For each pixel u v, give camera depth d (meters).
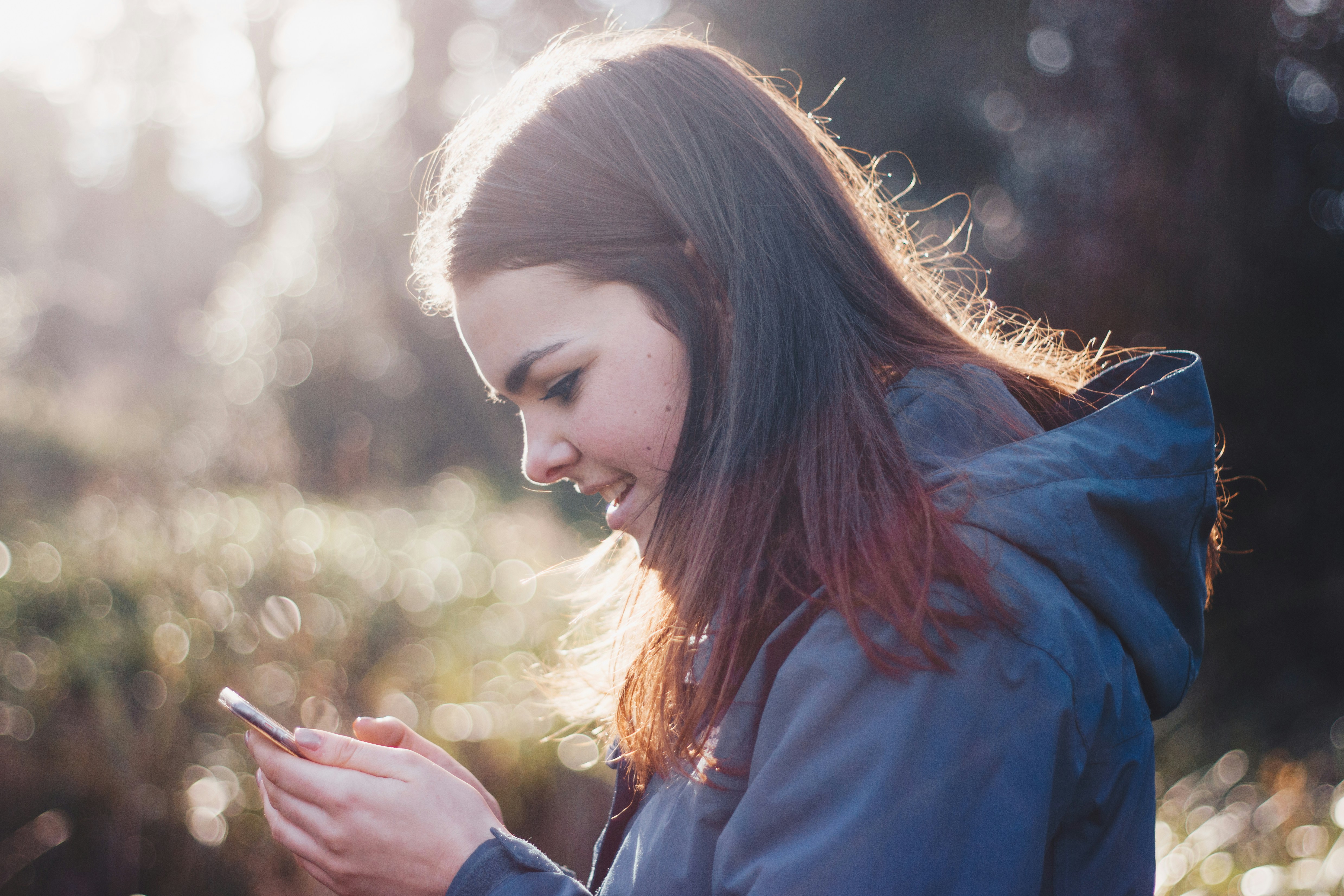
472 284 1.03
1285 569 6.18
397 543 4.18
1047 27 7.56
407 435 9.91
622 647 1.18
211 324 8.45
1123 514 0.88
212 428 5.45
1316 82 6.28
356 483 5.68
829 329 1.00
